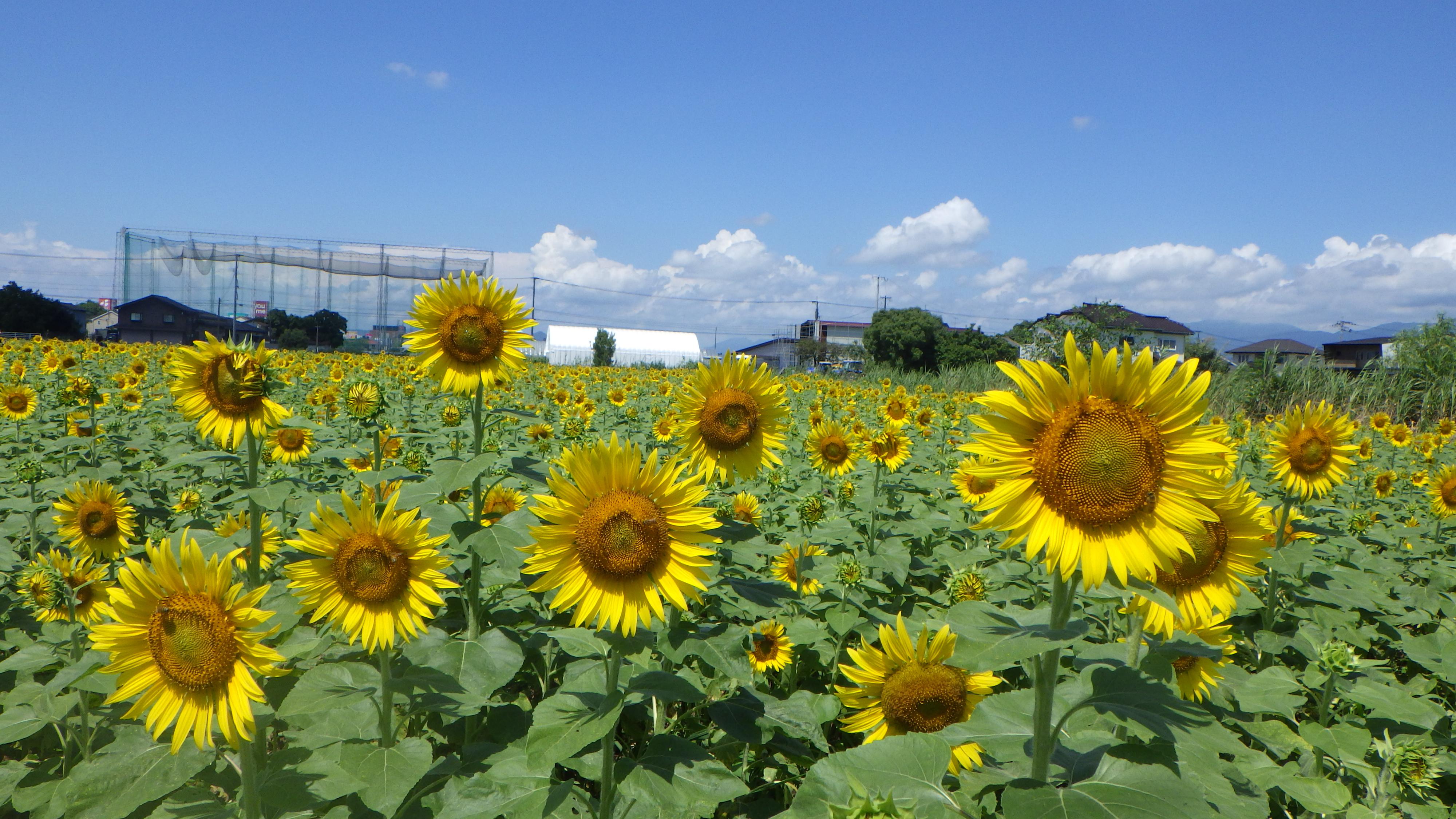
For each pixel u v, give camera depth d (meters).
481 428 4.44
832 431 7.48
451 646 3.53
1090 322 36.81
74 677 3.40
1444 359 20.64
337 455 5.09
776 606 3.22
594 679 2.97
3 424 9.83
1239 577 2.69
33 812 3.38
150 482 7.78
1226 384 22.72
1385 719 3.99
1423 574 6.75
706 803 2.72
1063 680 3.83
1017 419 2.23
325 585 3.05
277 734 3.74
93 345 22.91
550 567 2.74
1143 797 2.02
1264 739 3.54
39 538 5.97
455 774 3.19
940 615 4.93
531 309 4.54
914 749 2.40
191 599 2.46
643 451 10.80
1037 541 2.19
